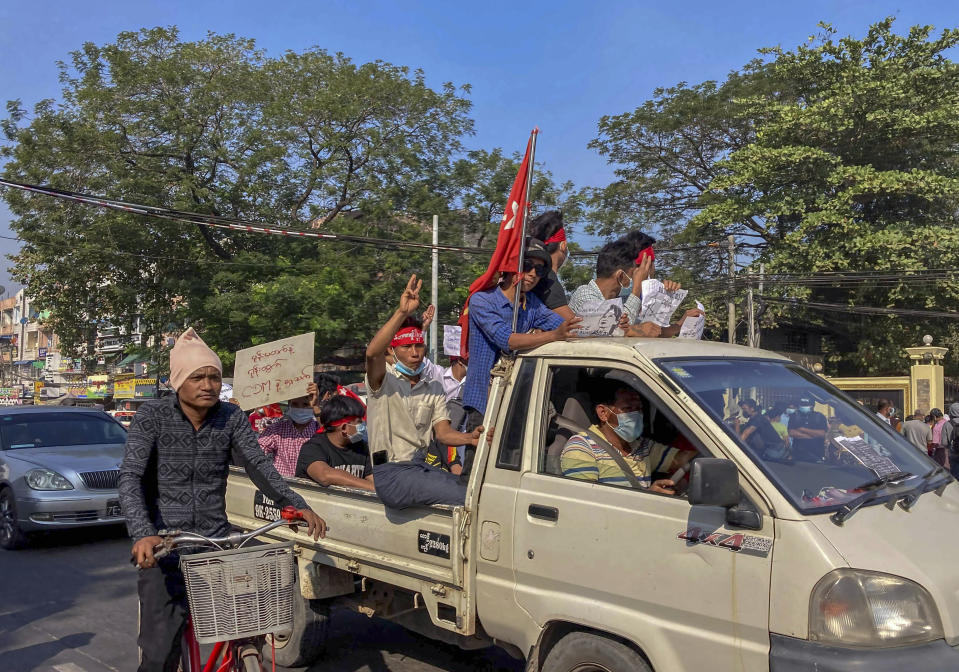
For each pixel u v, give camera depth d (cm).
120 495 325
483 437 384
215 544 320
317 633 505
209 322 2270
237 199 2330
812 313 2822
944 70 2428
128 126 2328
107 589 751
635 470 367
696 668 297
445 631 411
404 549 402
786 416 346
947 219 2552
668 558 308
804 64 2605
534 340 385
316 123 2498
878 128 2452
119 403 3994
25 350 6562
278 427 638
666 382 333
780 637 276
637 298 458
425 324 446
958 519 317
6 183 1070
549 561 346
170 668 337
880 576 271
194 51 2402
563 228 543
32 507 918
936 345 2670
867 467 334
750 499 294
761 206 2480
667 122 2905
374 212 2400
